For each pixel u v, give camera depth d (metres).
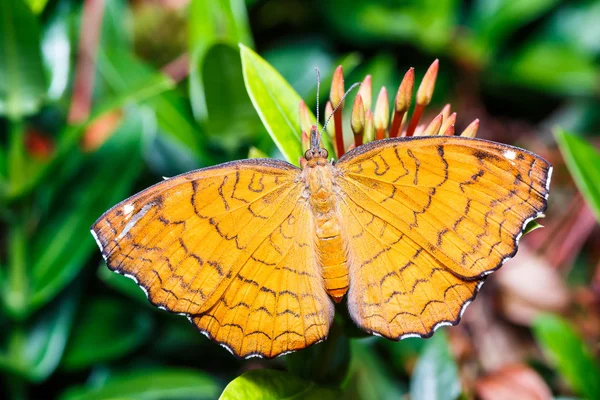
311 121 0.22
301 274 0.21
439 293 0.21
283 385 0.22
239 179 0.21
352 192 0.21
